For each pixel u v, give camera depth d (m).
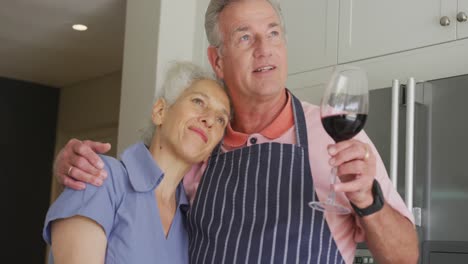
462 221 1.80
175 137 1.31
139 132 1.42
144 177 1.26
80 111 5.65
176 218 1.35
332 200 1.09
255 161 1.36
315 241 1.25
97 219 1.14
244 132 1.46
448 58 2.17
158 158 1.33
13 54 4.78
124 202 1.22
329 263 1.24
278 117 1.39
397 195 1.26
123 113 3.24
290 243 1.26
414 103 1.94
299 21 2.71
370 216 1.08
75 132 5.77
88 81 5.60
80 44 4.45
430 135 1.92
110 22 3.92
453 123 1.87
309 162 1.32
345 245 1.27
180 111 1.32
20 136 5.61
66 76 5.46
